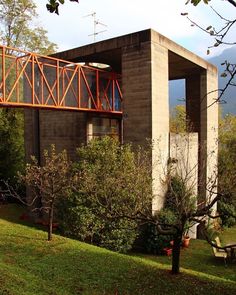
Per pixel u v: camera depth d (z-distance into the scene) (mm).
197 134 19359
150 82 15391
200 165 18391
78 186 13602
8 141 24578
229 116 26875
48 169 13195
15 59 13703
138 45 15703
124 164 13492
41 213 18625
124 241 13844
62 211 14305
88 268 10195
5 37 25500
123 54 16234
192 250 15797
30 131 20500
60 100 15875
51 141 19438
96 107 16938
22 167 24125
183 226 9758
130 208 11422
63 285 8875
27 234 13422
